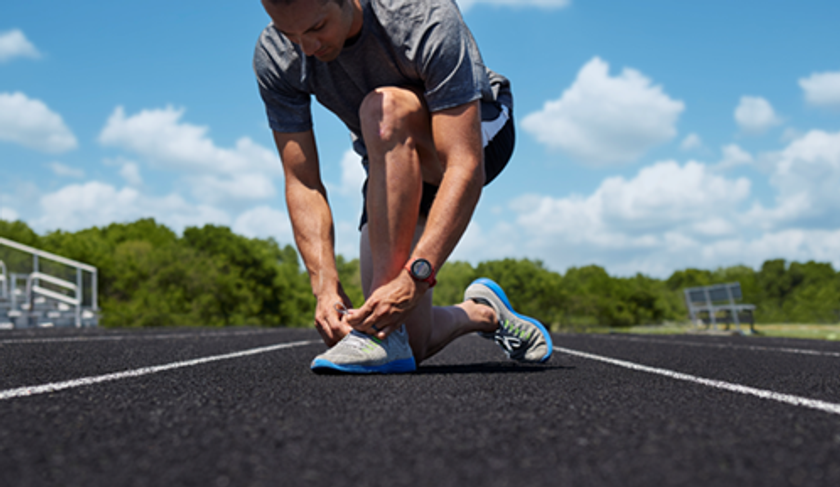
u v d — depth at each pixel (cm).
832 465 81
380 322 193
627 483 73
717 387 166
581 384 166
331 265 218
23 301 1272
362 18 192
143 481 74
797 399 144
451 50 182
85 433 100
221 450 88
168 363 239
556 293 4306
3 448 90
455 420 110
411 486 72
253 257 3828
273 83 214
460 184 186
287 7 162
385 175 191
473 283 253
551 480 74
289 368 218
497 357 304
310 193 225
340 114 230
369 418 112
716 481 74
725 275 5266
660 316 4466
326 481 74
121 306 3105
